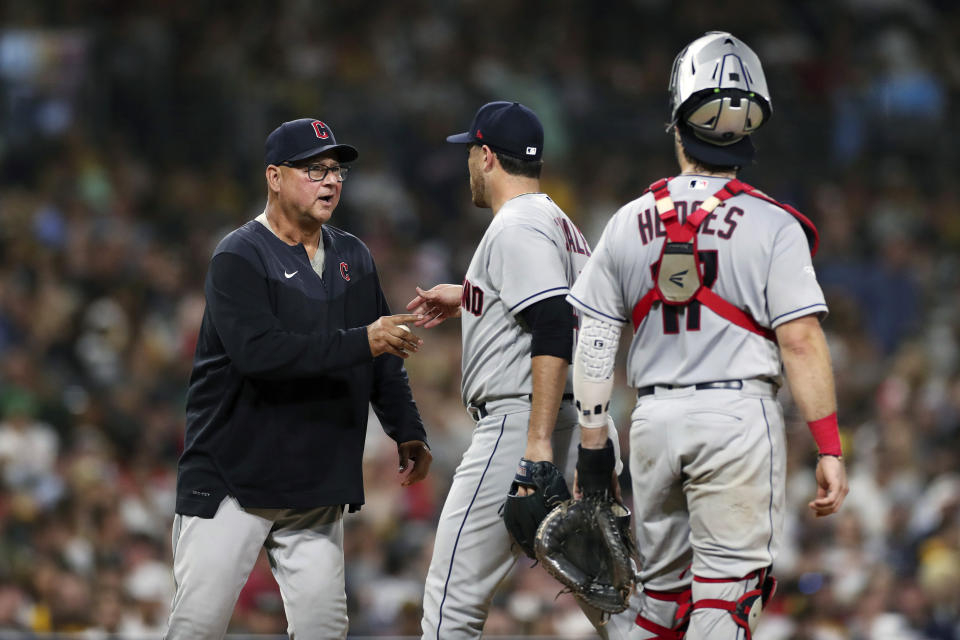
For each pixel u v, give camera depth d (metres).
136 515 31.77
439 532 15.20
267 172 15.42
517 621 28.86
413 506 34.28
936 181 57.59
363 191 49.00
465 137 15.59
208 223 46.34
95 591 28.08
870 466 37.47
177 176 48.00
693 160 13.46
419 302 16.28
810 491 35.41
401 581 31.09
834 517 33.84
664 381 13.13
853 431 41.44
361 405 15.50
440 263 47.94
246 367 14.48
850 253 52.94
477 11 58.59
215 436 14.96
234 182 48.78
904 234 53.91
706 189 13.16
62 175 45.50
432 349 41.47
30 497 30.08
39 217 43.16
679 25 61.97
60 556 28.66
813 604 30.14
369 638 29.08
